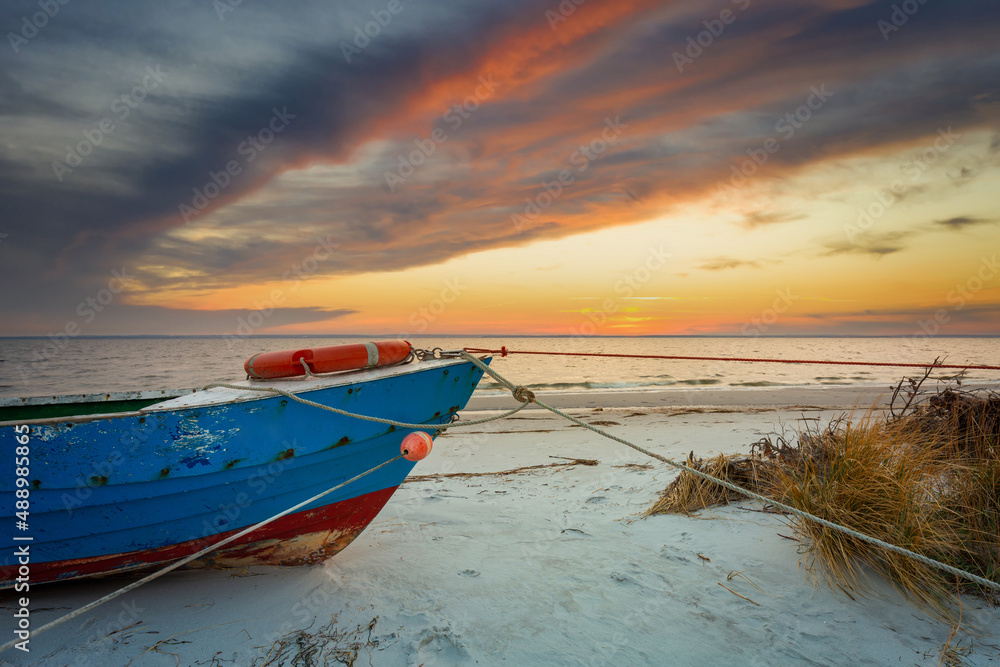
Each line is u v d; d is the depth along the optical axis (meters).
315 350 3.28
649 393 16.05
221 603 3.07
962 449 3.78
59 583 3.30
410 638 2.66
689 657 2.47
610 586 3.19
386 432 3.35
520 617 2.87
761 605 2.88
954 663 2.32
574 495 5.19
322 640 2.67
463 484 5.89
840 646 2.49
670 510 4.39
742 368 33.16
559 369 31.84
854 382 21.14
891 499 3.11
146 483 2.82
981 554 2.92
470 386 3.78
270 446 2.99
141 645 2.63
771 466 4.41
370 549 3.92
